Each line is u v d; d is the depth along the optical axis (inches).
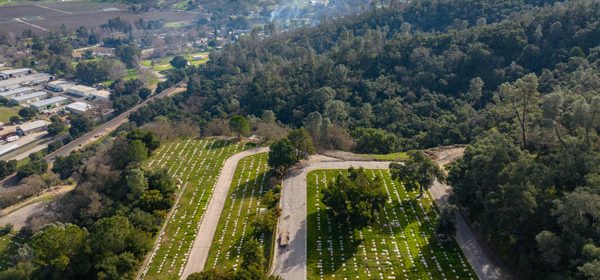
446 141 5949.8
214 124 7386.8
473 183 3969.0
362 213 3875.5
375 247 3927.2
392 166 4675.2
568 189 3385.8
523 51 7490.2
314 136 6259.8
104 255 3678.6
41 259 3629.4
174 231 4419.3
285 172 5369.1
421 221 4259.4
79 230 3895.2
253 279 3122.5
